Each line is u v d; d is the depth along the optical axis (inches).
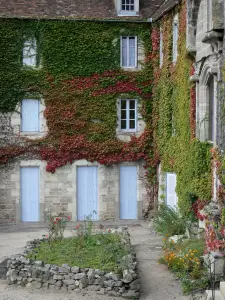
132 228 989.8
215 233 636.1
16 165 1046.4
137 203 1075.9
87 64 1040.8
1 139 1038.4
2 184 1044.5
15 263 627.8
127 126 1066.7
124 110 1063.6
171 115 966.4
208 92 765.3
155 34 1032.8
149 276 651.5
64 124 1045.8
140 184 1071.6
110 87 1048.8
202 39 681.6
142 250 782.5
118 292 587.5
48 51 1030.4
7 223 1047.0
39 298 583.8
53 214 1057.5
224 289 545.3
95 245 710.5
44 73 1032.8
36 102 1044.5
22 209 1058.7
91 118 1050.7
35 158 1049.5
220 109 662.5
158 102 1030.4
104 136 1056.2
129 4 1059.3
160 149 1016.2
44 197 1055.6
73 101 1043.9
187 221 798.5
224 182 634.8
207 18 673.0
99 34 1040.8
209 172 737.0
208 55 716.0
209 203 697.0
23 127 1044.5
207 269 620.7
